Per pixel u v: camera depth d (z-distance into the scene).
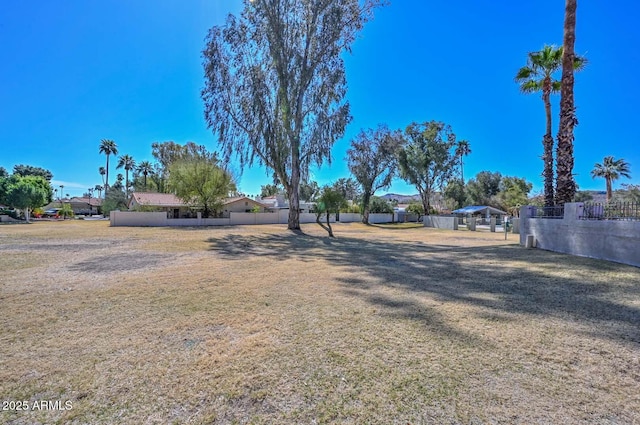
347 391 2.40
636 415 2.11
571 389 2.42
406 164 33.81
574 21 10.34
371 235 19.64
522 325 3.73
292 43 19.16
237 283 5.99
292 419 2.10
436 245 13.38
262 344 3.24
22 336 3.44
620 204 7.46
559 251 9.44
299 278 6.46
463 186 50.31
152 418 2.11
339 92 19.75
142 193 40.94
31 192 36.03
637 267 6.71
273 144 19.86
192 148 52.03
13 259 8.79
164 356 2.97
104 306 4.50
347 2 18.42
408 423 2.04
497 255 9.38
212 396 2.34
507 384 2.48
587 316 4.00
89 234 17.67
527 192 53.28
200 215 30.48
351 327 3.71
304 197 54.41
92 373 2.67
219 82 19.11
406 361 2.87
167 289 5.50
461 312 4.22
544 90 14.05
